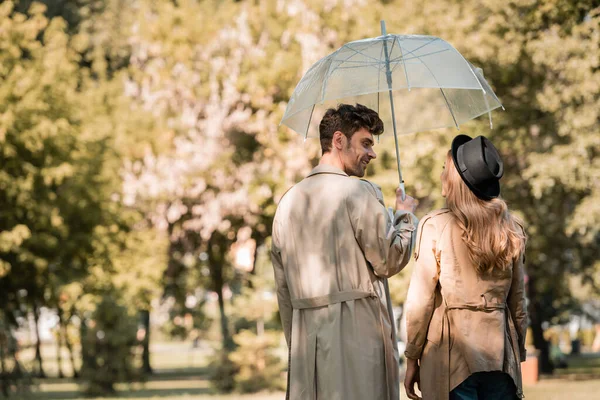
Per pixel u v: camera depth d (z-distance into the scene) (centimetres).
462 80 520
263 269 3694
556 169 1978
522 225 504
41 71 2522
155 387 2977
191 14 3061
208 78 2995
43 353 7231
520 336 502
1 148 2308
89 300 2539
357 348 477
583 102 2005
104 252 2750
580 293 3794
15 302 2570
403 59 520
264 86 2878
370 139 496
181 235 3188
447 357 489
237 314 2734
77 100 2717
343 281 484
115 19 3972
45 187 2439
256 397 2286
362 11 2644
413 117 594
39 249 2486
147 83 3070
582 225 2038
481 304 484
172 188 2870
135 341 2772
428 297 490
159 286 3070
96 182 2658
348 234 484
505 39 2009
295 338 493
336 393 475
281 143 2870
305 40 2706
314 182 496
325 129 499
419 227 500
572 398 1633
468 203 487
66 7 4006
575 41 1820
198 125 2964
